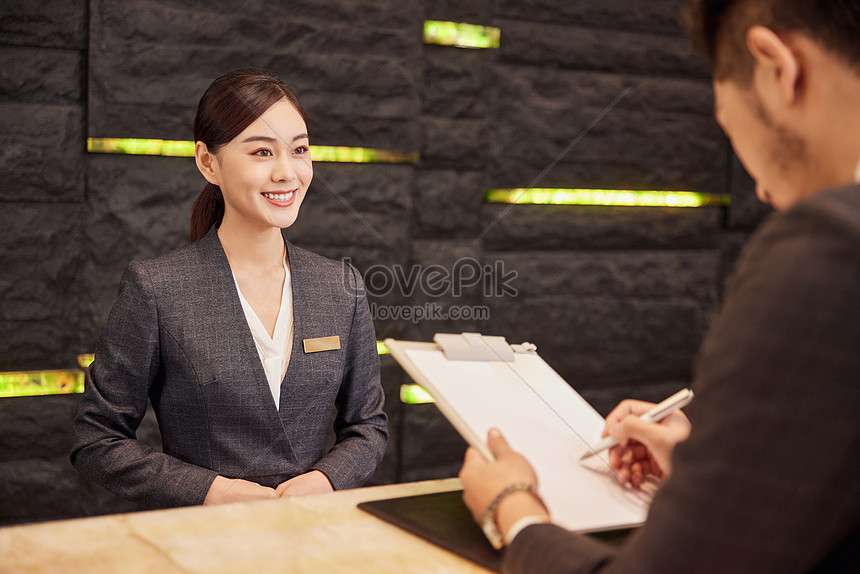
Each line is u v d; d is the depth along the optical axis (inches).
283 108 38.8
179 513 25.9
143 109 47.1
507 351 28.5
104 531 24.0
